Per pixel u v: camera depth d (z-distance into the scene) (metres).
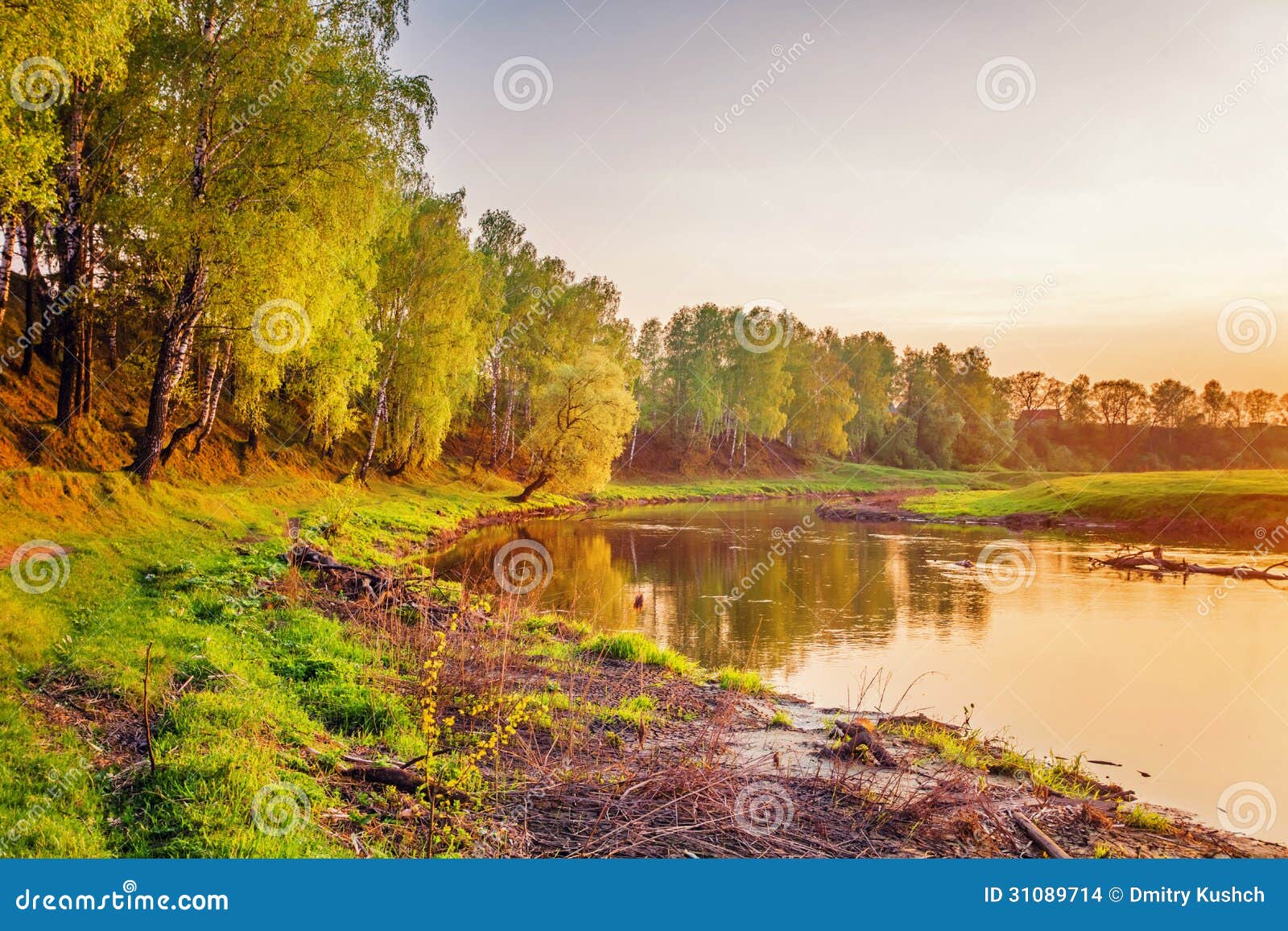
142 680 9.11
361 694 10.65
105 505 18.67
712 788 8.50
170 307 22.70
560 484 52.16
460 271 42.44
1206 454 140.50
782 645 18.41
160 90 21.12
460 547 32.69
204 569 15.99
